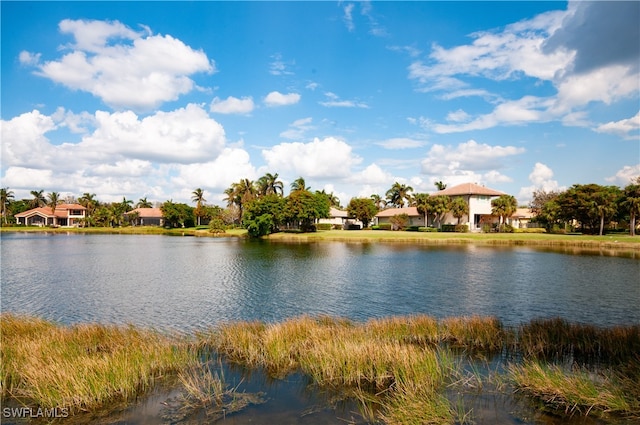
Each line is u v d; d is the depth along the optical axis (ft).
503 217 283.18
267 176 391.65
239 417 30.01
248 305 73.15
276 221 289.12
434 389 33.60
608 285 92.27
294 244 223.51
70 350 39.24
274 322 60.70
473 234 262.88
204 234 340.18
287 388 35.04
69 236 318.65
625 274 108.58
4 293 85.35
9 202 492.95
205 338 48.06
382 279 101.35
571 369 37.99
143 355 38.04
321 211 300.81
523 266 125.70
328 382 35.99
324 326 50.49
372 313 66.80
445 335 48.11
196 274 111.75
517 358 41.65
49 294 84.17
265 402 32.42
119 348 40.27
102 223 443.73
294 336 45.16
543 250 180.04
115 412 30.76
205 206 457.27
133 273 114.42
